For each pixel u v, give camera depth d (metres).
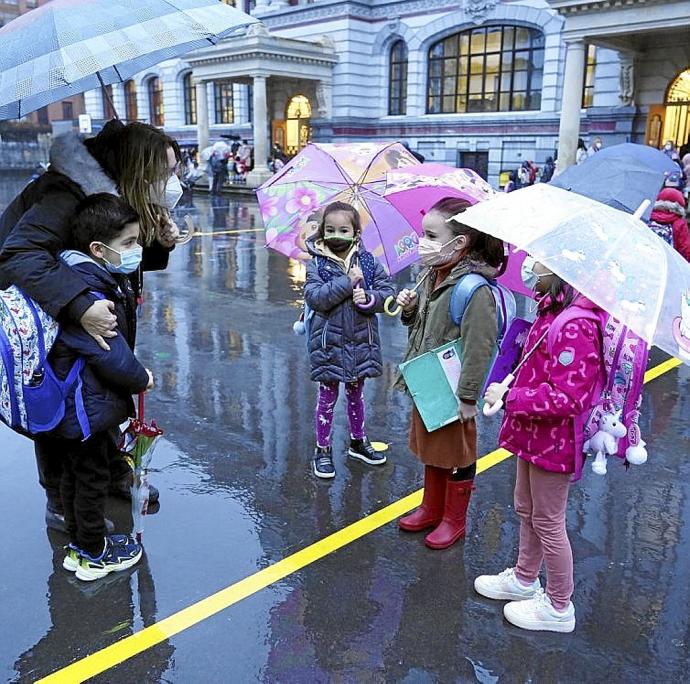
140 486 3.14
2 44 2.57
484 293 2.88
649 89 19.64
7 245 2.62
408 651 2.59
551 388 2.36
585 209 2.26
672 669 2.52
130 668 2.49
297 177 4.14
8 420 2.71
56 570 3.08
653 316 1.94
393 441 4.50
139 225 2.88
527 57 24.89
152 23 2.54
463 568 3.12
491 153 26.05
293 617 2.78
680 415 5.02
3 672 2.46
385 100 29.03
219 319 7.68
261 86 26.69
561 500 2.59
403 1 27.09
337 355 3.83
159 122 40.44
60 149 2.79
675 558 3.21
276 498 3.74
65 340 2.67
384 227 4.13
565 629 2.70
